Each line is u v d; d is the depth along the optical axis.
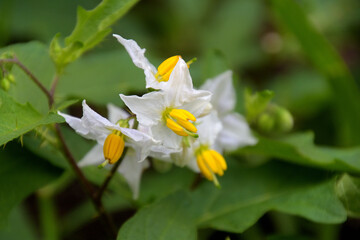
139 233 0.22
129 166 0.23
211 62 0.27
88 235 0.31
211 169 0.23
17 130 0.21
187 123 0.21
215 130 0.23
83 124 0.21
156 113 0.21
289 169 0.25
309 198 0.24
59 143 0.23
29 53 0.25
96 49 0.34
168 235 0.22
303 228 0.29
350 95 0.32
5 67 0.22
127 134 0.20
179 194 0.23
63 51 0.22
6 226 0.23
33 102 0.24
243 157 0.30
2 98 0.21
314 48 0.32
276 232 0.29
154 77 0.21
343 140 0.33
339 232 0.30
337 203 0.24
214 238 0.29
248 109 0.26
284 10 0.31
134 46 0.21
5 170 0.24
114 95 0.28
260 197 0.25
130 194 0.26
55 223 0.29
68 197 0.34
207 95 0.21
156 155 0.21
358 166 0.26
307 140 0.27
